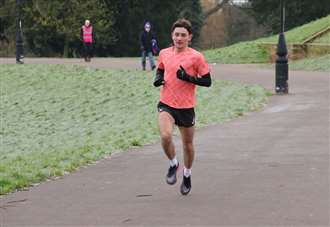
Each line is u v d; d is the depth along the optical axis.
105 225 7.71
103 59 42.22
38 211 8.52
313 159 11.36
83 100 26.19
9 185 10.00
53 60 41.12
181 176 10.44
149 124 18.14
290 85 25.39
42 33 61.44
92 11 59.56
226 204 8.50
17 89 29.94
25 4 59.69
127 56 65.31
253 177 10.09
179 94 8.84
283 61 22.50
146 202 8.78
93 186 9.97
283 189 9.20
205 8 101.94
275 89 23.03
